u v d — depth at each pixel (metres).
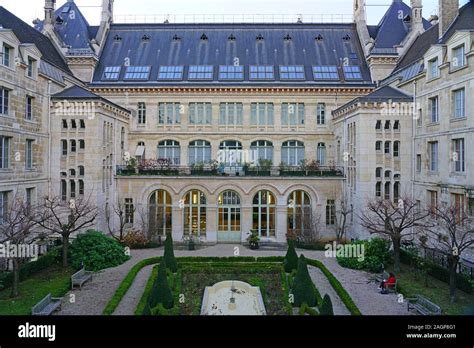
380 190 34.34
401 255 29.44
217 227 38.22
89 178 33.84
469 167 26.39
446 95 29.31
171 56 46.22
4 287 22.67
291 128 43.16
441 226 26.75
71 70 43.44
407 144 34.44
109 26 49.38
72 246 28.55
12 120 28.67
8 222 24.66
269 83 42.91
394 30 45.81
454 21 33.81
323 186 38.12
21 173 29.92
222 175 37.81
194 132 42.75
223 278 25.27
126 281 23.81
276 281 24.62
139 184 37.91
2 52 27.38
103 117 35.19
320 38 48.09
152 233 36.28
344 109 38.12
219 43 47.47
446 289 22.92
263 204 38.53
